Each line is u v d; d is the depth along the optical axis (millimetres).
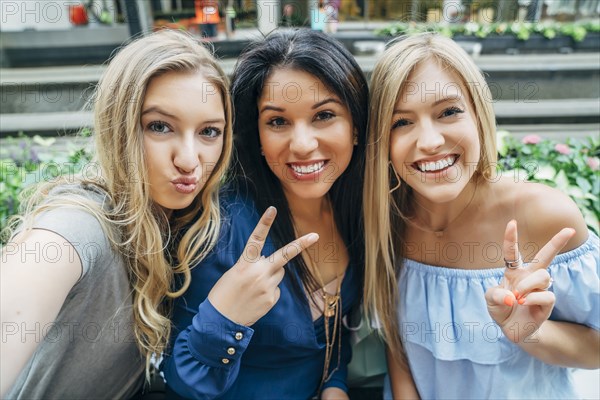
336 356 980
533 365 872
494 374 858
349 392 1120
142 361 893
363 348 1067
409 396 966
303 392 932
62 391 791
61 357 757
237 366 770
